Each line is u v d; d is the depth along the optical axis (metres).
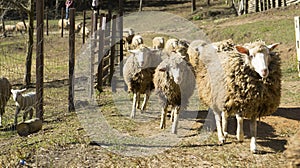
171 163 7.03
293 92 11.84
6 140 8.40
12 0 15.27
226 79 7.47
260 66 6.99
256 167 6.80
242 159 7.18
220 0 45.41
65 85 14.80
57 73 17.62
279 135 8.40
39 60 9.17
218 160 7.15
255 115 7.50
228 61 7.55
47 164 6.91
